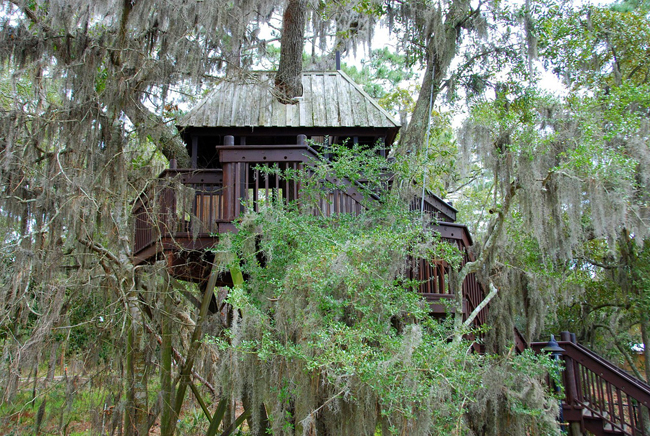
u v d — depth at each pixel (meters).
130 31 7.23
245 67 8.15
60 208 5.65
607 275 11.38
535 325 7.75
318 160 6.50
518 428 5.32
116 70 7.11
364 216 5.83
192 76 7.22
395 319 5.76
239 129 8.45
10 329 5.93
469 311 7.11
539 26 10.05
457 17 9.37
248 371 4.65
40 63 6.45
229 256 5.52
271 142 9.41
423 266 6.89
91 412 5.86
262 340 4.50
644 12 11.31
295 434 4.78
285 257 5.28
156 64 7.14
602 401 7.00
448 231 7.08
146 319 7.34
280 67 8.55
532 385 5.30
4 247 5.57
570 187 6.30
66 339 6.00
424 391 4.20
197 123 8.29
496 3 9.41
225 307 7.76
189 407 8.36
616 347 13.04
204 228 6.86
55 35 6.76
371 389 4.22
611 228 6.29
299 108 8.94
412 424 4.20
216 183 7.34
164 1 7.02
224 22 7.35
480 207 18.47
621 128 6.64
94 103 6.61
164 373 6.27
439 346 4.64
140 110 7.18
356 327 4.61
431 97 9.14
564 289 9.76
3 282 5.72
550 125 7.05
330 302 4.55
